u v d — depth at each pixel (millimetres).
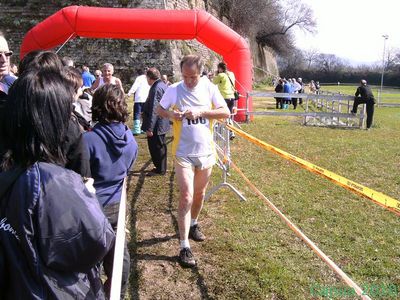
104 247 1553
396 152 9781
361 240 4602
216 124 8000
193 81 3928
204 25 12375
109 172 3148
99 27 11891
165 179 6961
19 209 1454
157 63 23172
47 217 1458
